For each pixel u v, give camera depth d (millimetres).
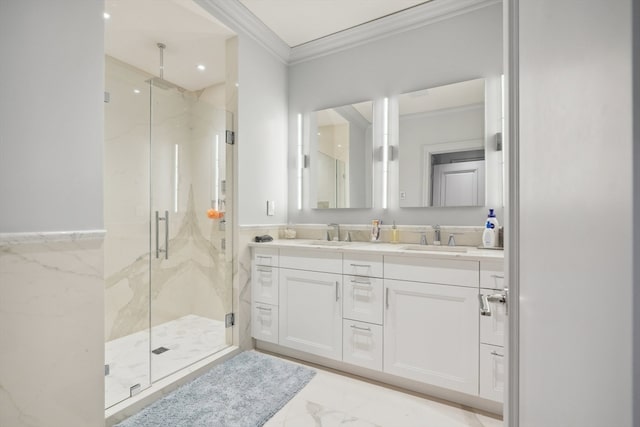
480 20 2240
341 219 2748
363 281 1978
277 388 1868
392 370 1871
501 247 2033
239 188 2402
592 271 308
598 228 294
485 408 1683
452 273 1713
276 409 1677
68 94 1362
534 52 524
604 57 280
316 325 2156
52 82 1311
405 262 1843
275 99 2822
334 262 2088
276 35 2664
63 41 1347
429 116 2398
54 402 1311
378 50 2590
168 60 2773
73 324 1370
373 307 1942
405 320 1843
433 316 1763
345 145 2723
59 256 1326
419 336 1800
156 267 2371
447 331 1726
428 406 1725
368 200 2623
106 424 1507
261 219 2635
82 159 1407
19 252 1217
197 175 2576
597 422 296
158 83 2357
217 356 2203
